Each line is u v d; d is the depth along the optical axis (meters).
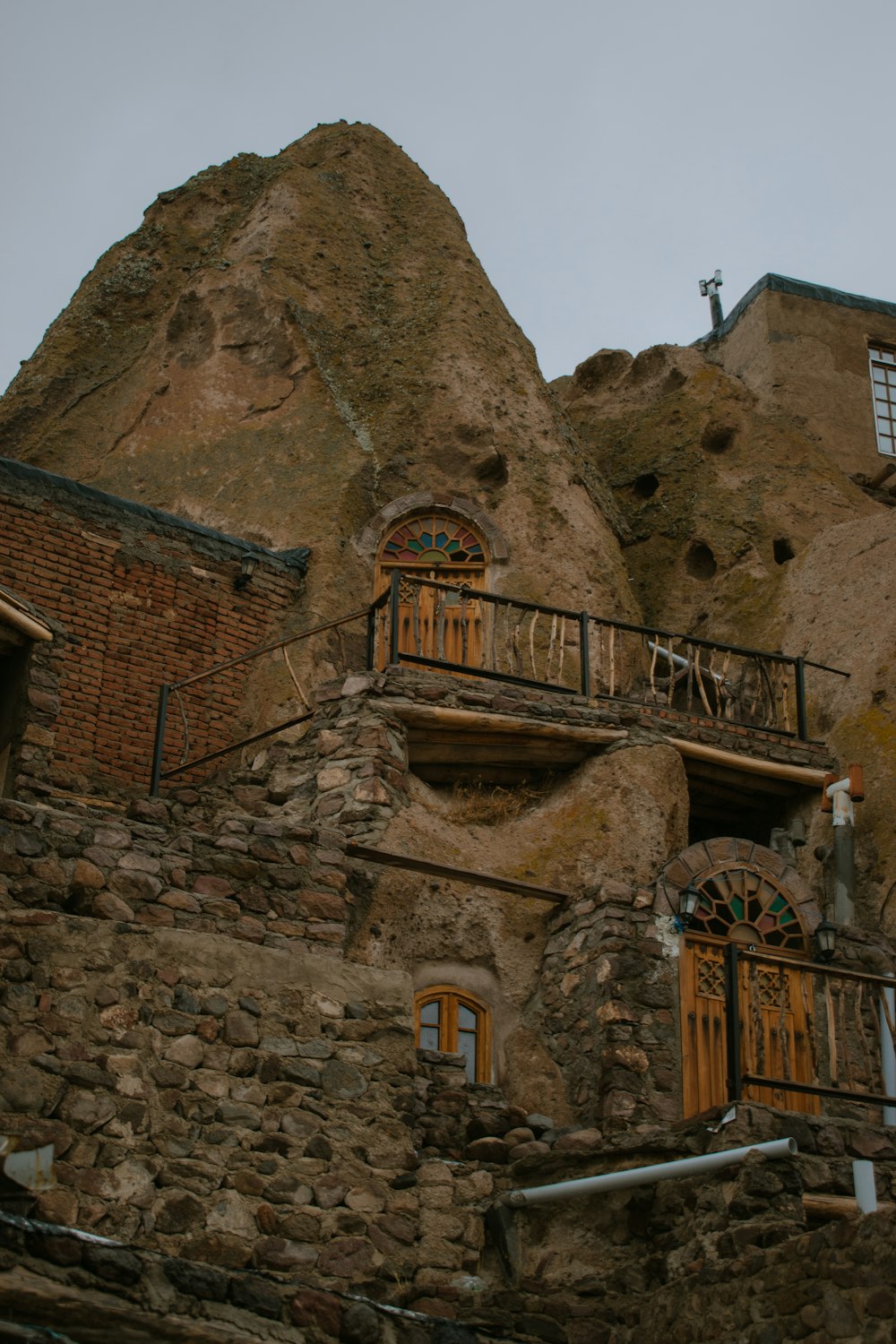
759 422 23.77
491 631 17.56
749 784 16.86
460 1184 11.17
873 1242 8.74
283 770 15.05
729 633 20.69
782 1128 11.07
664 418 24.12
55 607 16.94
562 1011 13.71
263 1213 10.40
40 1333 8.21
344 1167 10.79
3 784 14.62
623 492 23.45
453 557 19.84
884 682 17.61
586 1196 10.88
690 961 13.73
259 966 11.14
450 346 21.44
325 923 12.11
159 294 23.56
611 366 25.80
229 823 12.11
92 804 14.87
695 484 22.98
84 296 23.59
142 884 11.45
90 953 10.64
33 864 11.03
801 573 20.39
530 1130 12.03
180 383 21.50
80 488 17.55
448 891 14.16
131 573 17.55
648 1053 13.17
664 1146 10.99
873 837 16.53
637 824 15.11
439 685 15.36
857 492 23.17
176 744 17.05
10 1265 8.77
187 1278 9.17
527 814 15.46
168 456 20.83
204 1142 10.43
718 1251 10.06
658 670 20.08
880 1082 14.01
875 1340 8.55
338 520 19.28
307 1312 9.38
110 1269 9.00
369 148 24.77
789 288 25.75
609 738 15.65
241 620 18.09
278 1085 10.83
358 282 22.50
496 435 20.72
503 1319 10.28
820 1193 11.02
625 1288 10.44
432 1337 9.72
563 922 14.17
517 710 15.53
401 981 11.58
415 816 14.61
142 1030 10.57
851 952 14.62
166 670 17.36
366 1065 11.18
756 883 14.55
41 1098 10.07
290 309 21.42
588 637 16.94
